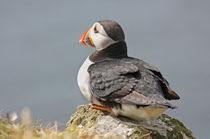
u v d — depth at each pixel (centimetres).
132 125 998
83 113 1085
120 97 966
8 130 863
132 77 983
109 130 987
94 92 1016
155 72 1037
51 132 906
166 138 1016
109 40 1088
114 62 1041
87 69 1073
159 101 917
